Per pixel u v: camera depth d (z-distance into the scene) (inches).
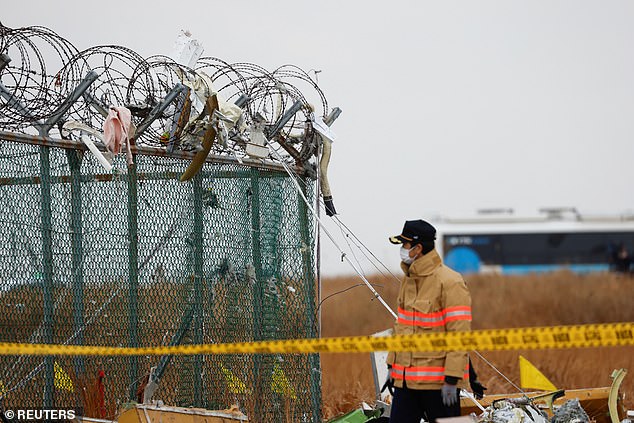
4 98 1202.0
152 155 1341.0
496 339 853.8
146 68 1337.4
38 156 1208.2
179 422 1157.7
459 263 5999.0
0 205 1157.1
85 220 1256.2
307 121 1537.9
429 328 1103.0
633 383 2016.5
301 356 1524.4
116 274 1286.9
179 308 1362.0
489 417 1224.2
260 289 1481.3
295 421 1503.4
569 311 4726.9
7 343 1116.5
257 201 1496.1
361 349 891.4
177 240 1368.1
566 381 2049.7
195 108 1352.1
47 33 1226.0
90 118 1311.5
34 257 1192.2
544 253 5974.4
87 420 1175.0
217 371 1403.8
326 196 1560.0
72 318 1229.7
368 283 1483.8
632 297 4904.0
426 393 1105.4
